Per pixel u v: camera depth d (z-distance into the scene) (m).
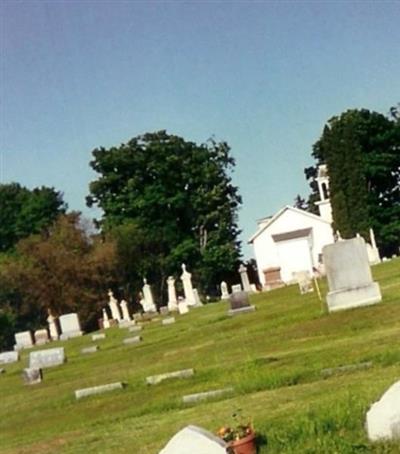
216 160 99.00
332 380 16.45
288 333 25.28
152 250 89.69
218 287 95.44
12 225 102.12
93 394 23.78
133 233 86.56
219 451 11.08
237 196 100.19
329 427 12.05
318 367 18.22
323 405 13.11
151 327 47.25
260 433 12.28
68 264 79.62
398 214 87.38
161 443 14.14
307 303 32.53
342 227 84.62
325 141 85.31
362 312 24.84
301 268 90.50
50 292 79.75
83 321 80.12
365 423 11.47
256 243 92.31
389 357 17.19
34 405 25.42
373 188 90.19
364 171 85.81
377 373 15.94
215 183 97.50
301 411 13.26
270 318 31.25
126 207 94.00
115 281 83.31
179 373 22.53
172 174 94.62
